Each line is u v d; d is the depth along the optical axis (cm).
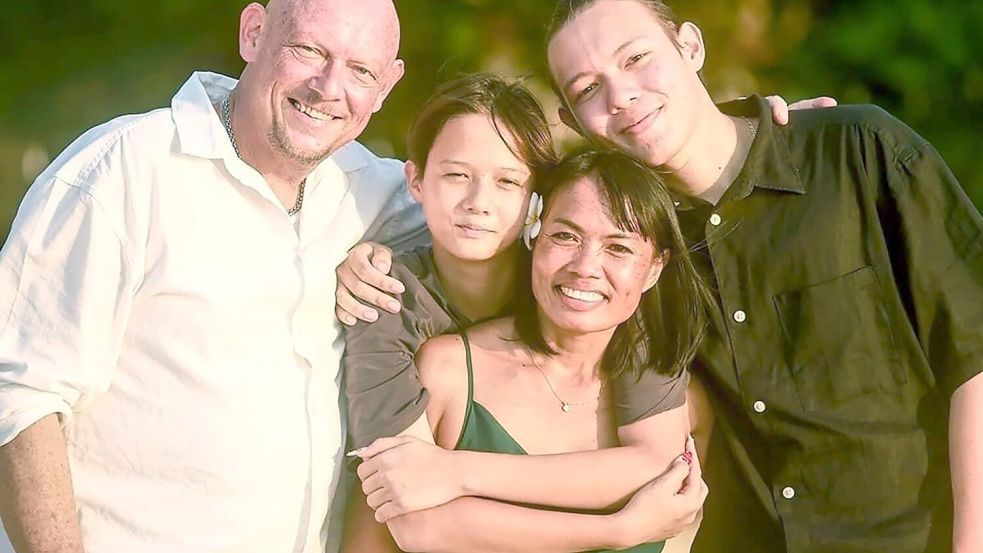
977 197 724
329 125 318
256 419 316
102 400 314
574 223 321
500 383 335
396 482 320
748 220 347
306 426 325
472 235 327
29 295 307
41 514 302
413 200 361
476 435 331
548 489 321
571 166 327
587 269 319
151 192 313
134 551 312
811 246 343
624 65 341
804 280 343
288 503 321
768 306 346
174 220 314
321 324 331
